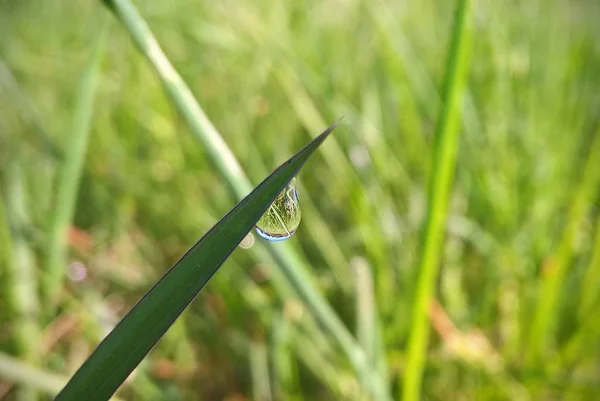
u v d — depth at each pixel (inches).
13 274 3.8
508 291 4.0
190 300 2.1
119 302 4.4
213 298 4.2
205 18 6.6
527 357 3.6
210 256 2.1
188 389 3.9
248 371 3.9
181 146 5.2
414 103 5.4
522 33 6.2
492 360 3.7
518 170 4.7
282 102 5.7
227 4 6.3
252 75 5.8
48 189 4.5
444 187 2.7
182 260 2.1
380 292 3.9
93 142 5.3
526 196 4.6
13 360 3.3
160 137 5.4
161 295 2.1
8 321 3.9
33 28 7.9
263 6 6.6
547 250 4.2
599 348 3.7
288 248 2.9
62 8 8.1
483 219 4.5
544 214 4.3
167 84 2.7
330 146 4.6
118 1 2.6
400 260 4.2
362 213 4.1
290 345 3.7
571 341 3.7
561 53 6.2
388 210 4.3
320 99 5.3
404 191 4.7
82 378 2.1
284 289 3.6
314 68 5.8
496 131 4.9
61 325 3.9
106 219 4.8
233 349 4.0
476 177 4.5
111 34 6.1
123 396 3.6
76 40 7.4
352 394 3.4
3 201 4.5
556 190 4.5
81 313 3.8
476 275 4.3
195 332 4.1
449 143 2.6
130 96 5.7
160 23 6.4
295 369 3.7
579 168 5.2
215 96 5.9
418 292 2.8
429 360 3.6
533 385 3.5
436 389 3.7
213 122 5.6
